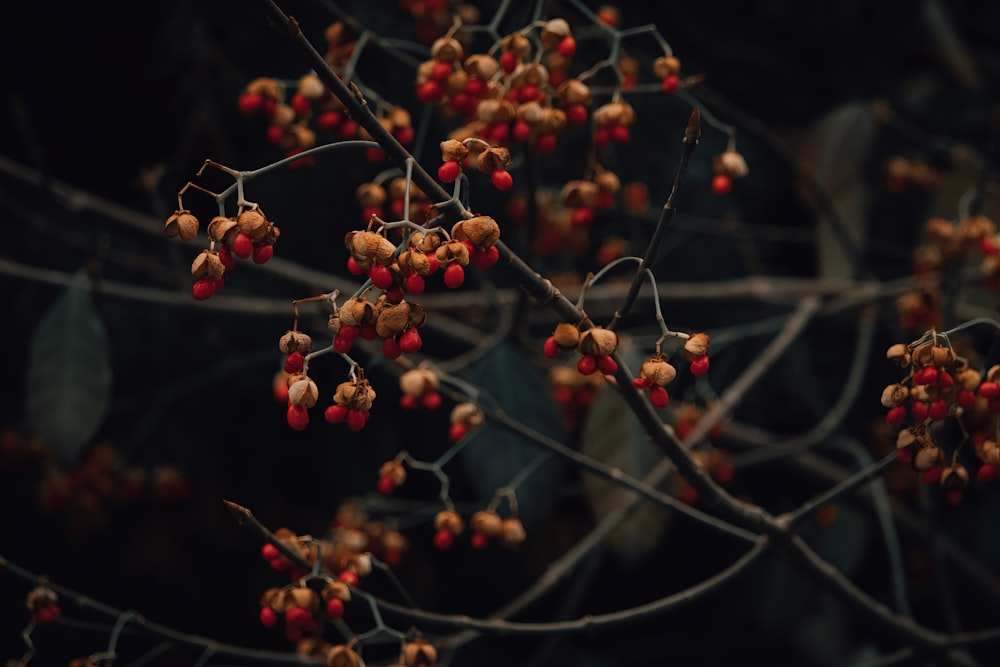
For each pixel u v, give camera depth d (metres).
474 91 0.74
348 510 0.89
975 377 0.69
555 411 0.88
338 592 0.69
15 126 1.32
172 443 1.30
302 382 0.63
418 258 0.62
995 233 0.89
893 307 1.20
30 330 1.29
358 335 0.63
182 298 1.02
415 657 0.70
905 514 1.18
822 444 1.22
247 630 1.32
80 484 1.05
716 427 0.97
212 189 1.25
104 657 0.74
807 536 1.13
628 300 0.67
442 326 1.18
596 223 1.23
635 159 1.28
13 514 1.27
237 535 1.32
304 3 1.20
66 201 1.04
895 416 0.69
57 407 0.92
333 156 1.24
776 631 1.29
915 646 0.82
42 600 0.74
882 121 1.22
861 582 1.49
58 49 1.33
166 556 1.30
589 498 0.93
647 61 1.02
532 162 0.80
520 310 0.88
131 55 1.32
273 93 0.79
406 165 0.64
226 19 1.29
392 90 1.20
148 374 1.30
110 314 1.28
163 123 1.33
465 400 0.81
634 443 0.93
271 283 1.29
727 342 1.17
